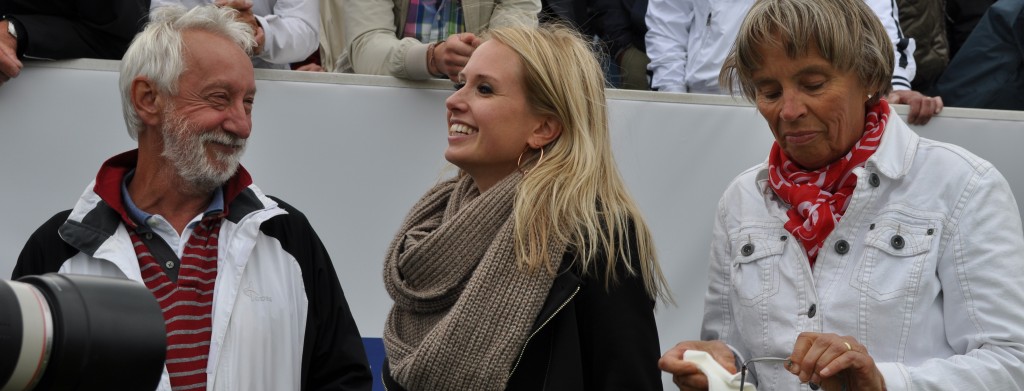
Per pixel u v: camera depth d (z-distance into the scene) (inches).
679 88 392.5
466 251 218.7
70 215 236.7
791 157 229.3
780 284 226.7
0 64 300.5
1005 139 323.0
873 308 216.7
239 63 241.8
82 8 319.0
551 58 225.1
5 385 117.6
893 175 220.8
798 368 201.0
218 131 237.8
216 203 242.7
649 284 223.9
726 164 316.5
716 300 240.4
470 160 225.1
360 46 343.0
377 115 312.5
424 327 222.8
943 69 395.9
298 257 248.4
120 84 243.4
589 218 215.5
